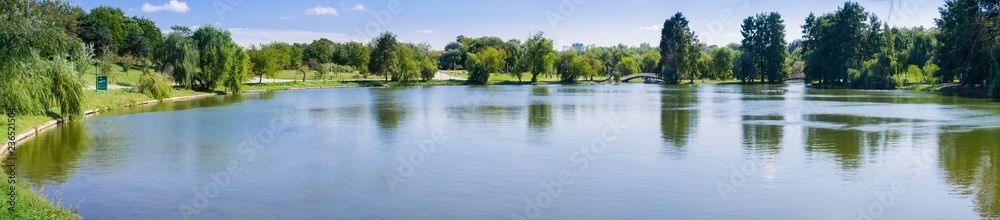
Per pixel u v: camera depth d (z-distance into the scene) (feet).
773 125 138.41
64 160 91.45
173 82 262.88
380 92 310.65
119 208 63.98
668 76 449.48
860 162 88.69
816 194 69.36
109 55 293.02
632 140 113.09
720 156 94.48
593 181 76.64
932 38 327.47
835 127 133.49
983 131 124.06
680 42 449.48
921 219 59.67
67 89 127.54
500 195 69.87
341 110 187.11
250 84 328.90
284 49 440.86
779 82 440.04
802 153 96.89
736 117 159.33
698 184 74.64
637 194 69.92
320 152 100.58
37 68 103.86
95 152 99.30
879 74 324.80
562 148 103.50
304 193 71.05
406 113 175.94
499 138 117.08
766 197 68.28
